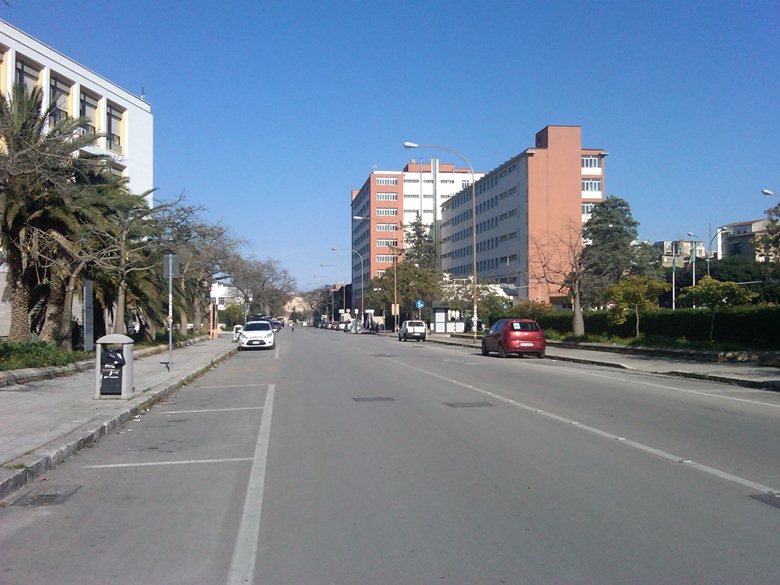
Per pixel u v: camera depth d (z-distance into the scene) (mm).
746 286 28156
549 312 45844
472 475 8625
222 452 10500
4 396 15875
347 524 6762
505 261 85125
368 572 5520
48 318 25531
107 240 28750
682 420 12703
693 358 26297
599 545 6059
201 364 26797
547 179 78625
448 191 134375
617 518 6828
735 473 8586
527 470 8852
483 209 93875
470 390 17859
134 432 12406
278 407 15375
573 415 13375
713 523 6637
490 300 63812
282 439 11406
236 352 39625
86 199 24672
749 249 83688
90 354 26047
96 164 22469
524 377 21469
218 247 55094
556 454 9797
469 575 5422
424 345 47156
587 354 31438
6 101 21453
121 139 45188
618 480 8297
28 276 25188
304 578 5422
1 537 6520
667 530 6445
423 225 106188
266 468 9289
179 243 37844
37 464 8953
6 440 10445
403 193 133500
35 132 20562
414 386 19031
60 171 21172
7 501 7770
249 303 92625
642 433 11375
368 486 8180
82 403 14750
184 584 5348
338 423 12844
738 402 15219
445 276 86625
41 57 36812
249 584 5320
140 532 6645
